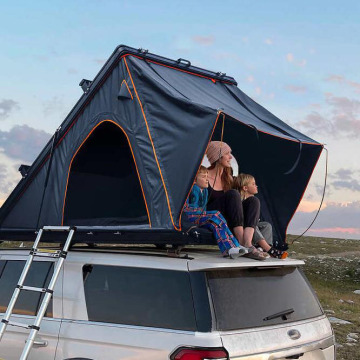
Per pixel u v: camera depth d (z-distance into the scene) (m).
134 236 5.16
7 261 5.27
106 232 5.34
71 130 6.67
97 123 6.27
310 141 6.21
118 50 6.18
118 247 5.34
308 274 23.91
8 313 4.73
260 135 6.66
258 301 4.06
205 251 5.17
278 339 3.96
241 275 4.11
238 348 3.71
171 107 5.52
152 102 5.71
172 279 4.04
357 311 13.70
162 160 5.34
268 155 6.86
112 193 6.68
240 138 6.98
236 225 5.20
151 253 4.53
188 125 5.22
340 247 40.97
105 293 4.36
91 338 4.23
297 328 4.18
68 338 4.38
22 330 4.79
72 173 6.56
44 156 6.84
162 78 6.12
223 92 7.27
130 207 6.61
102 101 6.30
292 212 6.82
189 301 3.87
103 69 6.31
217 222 4.92
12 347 4.82
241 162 7.21
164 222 5.04
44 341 4.52
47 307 4.65
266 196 7.01
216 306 3.81
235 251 4.37
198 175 5.32
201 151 4.95
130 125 5.82
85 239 5.50
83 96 6.54
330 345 4.47
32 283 4.91
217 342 3.65
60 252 4.73
